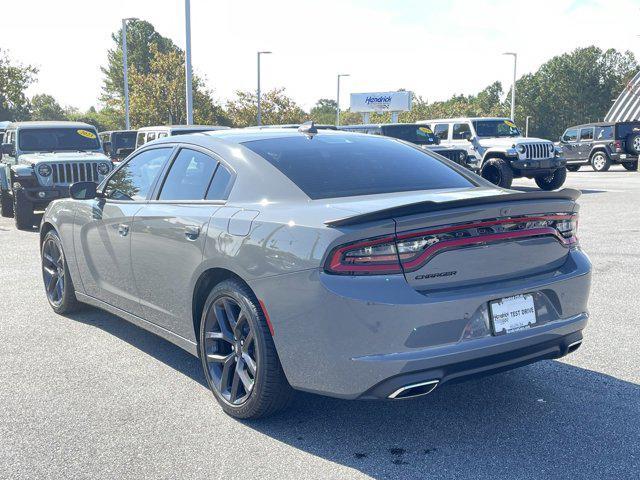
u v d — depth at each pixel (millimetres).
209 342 3932
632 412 3736
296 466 3213
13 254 9328
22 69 51812
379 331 3066
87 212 5223
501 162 17469
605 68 135125
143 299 4598
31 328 5625
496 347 3244
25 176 12047
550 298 3523
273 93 59219
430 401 3959
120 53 96688
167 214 4203
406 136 17672
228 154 4098
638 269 7410
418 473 3119
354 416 3775
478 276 3289
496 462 3201
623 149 26953
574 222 3750
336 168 3924
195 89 61469
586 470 3104
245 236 3547
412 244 3125
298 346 3295
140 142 15531
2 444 3486
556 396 3982
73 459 3314
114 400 4055
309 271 3186
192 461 3273
